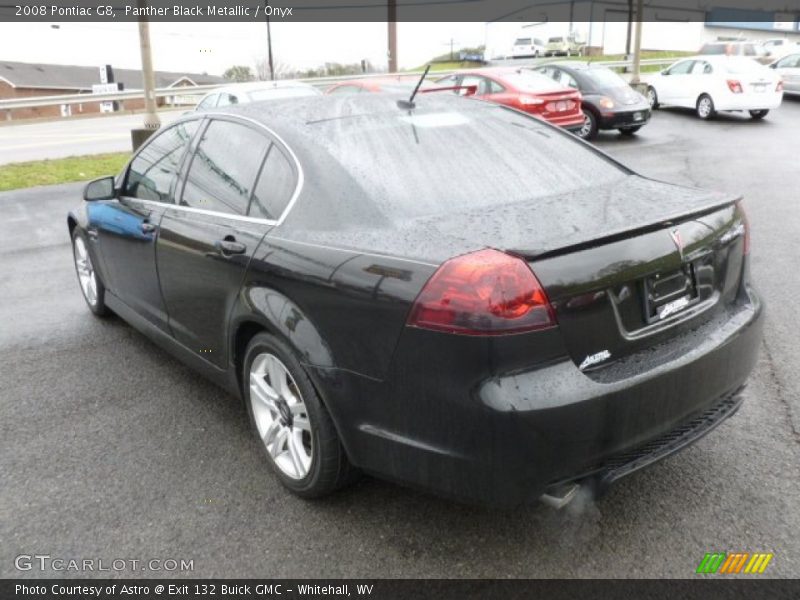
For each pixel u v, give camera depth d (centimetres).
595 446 242
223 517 301
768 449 334
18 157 1498
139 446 360
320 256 278
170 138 418
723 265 299
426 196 296
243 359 339
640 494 305
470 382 233
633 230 256
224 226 337
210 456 349
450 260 240
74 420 389
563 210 285
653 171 1108
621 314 255
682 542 275
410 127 345
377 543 282
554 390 234
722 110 1756
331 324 271
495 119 376
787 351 440
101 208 473
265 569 270
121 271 455
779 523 283
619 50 4928
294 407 303
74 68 7819
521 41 4500
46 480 332
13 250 773
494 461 235
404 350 246
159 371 450
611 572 261
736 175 1045
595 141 1504
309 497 307
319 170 305
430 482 253
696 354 268
